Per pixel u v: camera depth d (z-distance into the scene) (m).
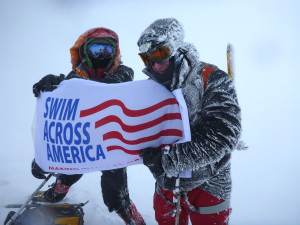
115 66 3.62
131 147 2.57
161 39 2.37
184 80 2.43
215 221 2.71
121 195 3.44
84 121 2.62
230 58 2.82
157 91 2.57
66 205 3.62
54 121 2.76
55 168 2.80
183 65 2.40
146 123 2.55
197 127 2.45
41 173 3.52
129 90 2.60
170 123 2.55
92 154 2.62
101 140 2.59
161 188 2.92
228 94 2.34
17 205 3.93
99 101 2.62
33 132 3.07
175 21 2.45
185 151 2.35
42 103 2.94
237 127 2.32
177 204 2.62
